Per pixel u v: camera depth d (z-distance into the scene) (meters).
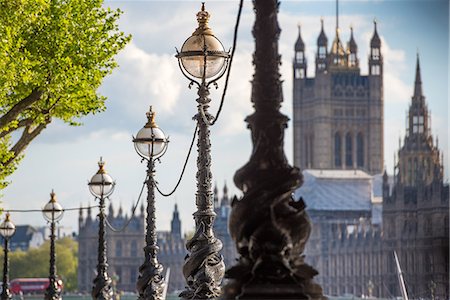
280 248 16.78
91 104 50.62
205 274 30.11
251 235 16.83
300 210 17.05
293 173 17.08
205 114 30.11
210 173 30.50
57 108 51.03
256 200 16.91
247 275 16.88
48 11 49.78
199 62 29.08
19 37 47.88
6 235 60.78
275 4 17.75
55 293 54.31
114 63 51.47
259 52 17.64
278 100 17.56
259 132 17.38
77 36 50.66
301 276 16.84
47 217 54.44
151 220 36.66
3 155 50.75
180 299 31.28
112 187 44.34
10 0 46.19
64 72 48.84
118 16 51.75
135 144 36.41
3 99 47.75
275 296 16.61
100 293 44.09
